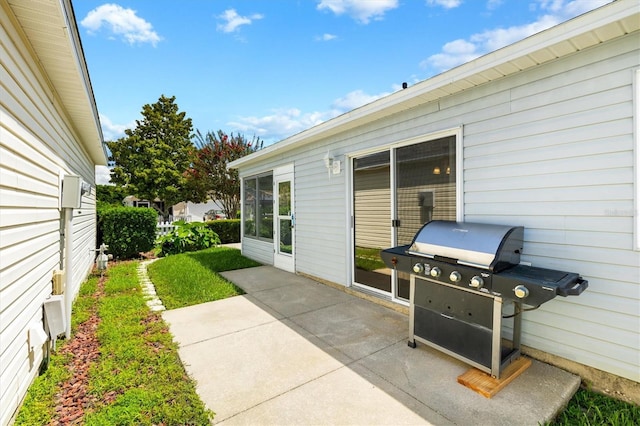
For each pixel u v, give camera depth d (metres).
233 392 2.21
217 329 3.31
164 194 17.81
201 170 17.30
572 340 2.40
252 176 7.59
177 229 9.36
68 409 2.04
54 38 2.37
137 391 2.18
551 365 2.51
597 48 2.23
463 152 3.08
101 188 17.17
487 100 2.88
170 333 3.20
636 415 1.98
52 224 3.04
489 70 2.63
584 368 2.34
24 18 2.11
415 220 3.62
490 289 2.20
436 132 3.32
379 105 3.65
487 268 2.21
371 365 2.56
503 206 2.77
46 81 2.93
